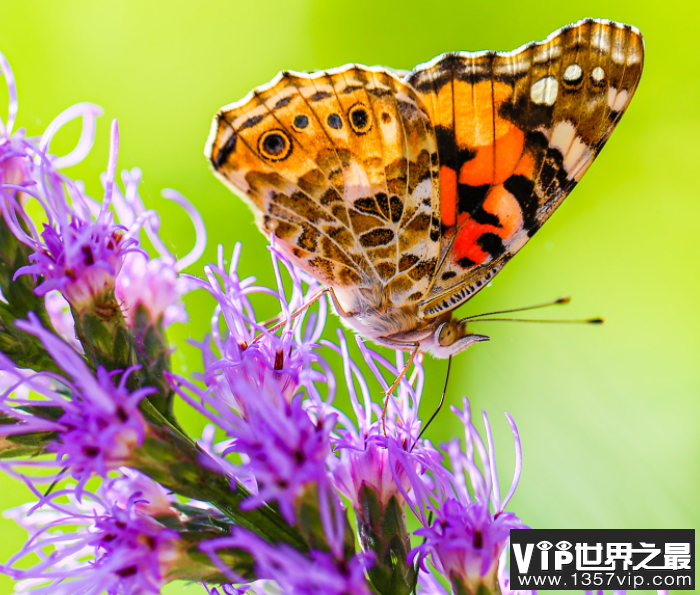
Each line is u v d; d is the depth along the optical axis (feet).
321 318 0.86
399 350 0.87
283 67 1.07
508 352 1.03
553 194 0.91
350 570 0.82
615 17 1.08
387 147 0.88
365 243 0.89
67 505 0.84
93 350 0.84
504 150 0.90
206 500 0.83
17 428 0.82
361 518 0.85
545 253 1.07
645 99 1.08
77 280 0.84
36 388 0.82
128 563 0.83
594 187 1.08
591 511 0.98
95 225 0.84
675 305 1.04
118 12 1.06
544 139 0.90
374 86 0.88
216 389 0.85
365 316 0.91
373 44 1.08
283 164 0.88
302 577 0.82
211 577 0.83
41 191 0.84
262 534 0.84
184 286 0.85
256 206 0.88
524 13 1.08
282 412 0.83
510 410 1.01
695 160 1.07
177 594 0.95
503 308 1.04
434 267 0.91
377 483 0.85
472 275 0.91
